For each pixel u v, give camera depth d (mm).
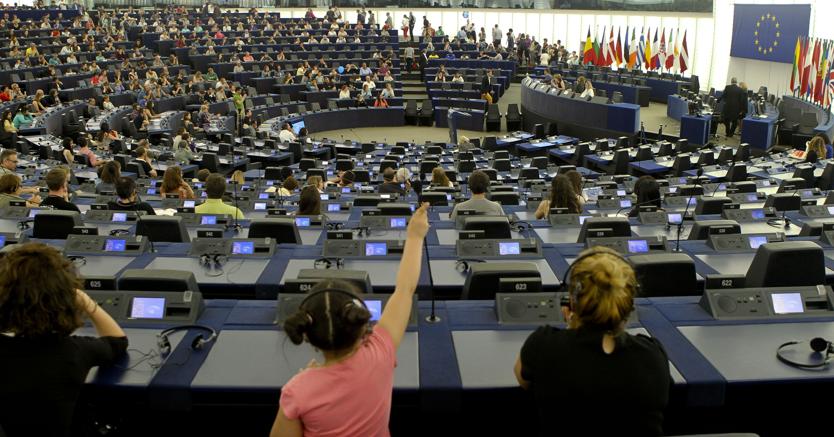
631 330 3426
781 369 3031
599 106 21188
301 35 32656
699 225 5922
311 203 6566
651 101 28344
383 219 6426
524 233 6141
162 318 3525
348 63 30047
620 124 20609
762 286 4074
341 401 2076
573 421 2201
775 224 6613
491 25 38562
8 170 9078
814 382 2951
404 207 6871
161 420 3004
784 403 3037
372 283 4680
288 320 2086
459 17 38781
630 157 16422
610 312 2156
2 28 30281
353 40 32531
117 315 3531
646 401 2176
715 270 4992
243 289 4656
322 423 2068
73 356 2531
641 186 7539
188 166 15133
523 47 33469
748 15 27344
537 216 7031
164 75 25844
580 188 8094
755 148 18875
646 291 4055
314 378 2100
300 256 5148
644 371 2195
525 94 26125
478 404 2945
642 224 6566
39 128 17359
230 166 16328
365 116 26516
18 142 15586
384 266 4980
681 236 6180
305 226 6395
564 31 37219
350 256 5145
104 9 35781
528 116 25703
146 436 3039
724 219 6766
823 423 3076
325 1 37281
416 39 35344
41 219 5883
